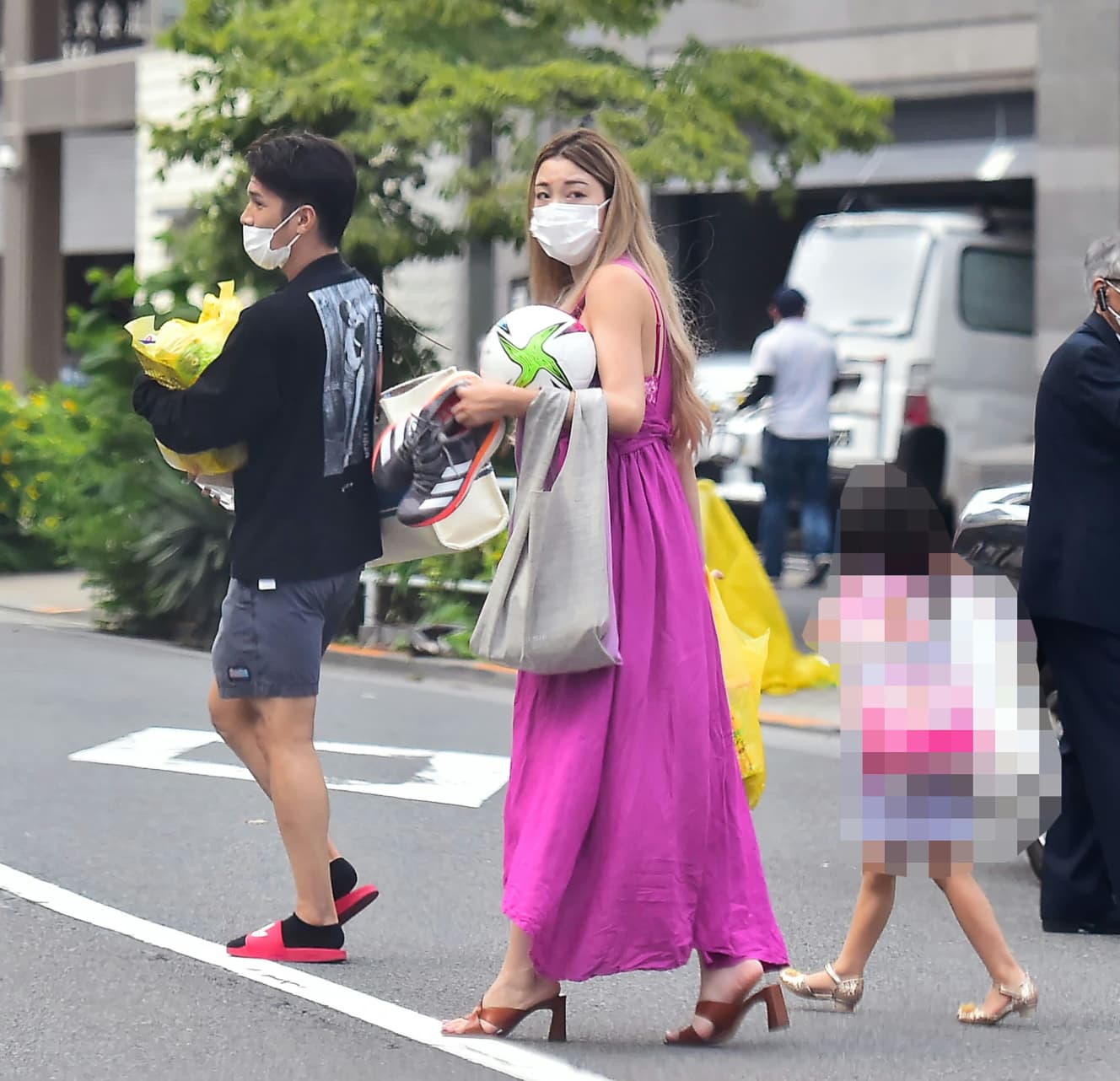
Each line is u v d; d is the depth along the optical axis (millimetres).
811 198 62094
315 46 37406
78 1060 13734
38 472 46219
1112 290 17875
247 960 16266
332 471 15703
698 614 13953
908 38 56656
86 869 19125
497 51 39094
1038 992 16141
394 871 19688
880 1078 13906
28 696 28828
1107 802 17891
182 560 35812
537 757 13680
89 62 75750
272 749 16094
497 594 13453
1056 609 17984
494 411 13414
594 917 13516
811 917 18594
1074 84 48000
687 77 39656
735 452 48031
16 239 79938
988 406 50969
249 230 15930
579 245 14047
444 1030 14367
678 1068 13820
